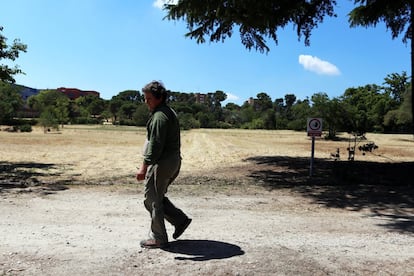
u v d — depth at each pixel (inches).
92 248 181.3
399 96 3316.9
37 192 334.0
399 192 374.3
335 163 609.0
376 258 178.5
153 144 168.9
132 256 171.0
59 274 151.4
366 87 3646.7
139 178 173.0
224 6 495.8
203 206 292.2
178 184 400.5
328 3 551.8
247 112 4965.6
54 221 233.9
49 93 4899.1
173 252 177.2
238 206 296.4
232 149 1069.1
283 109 6309.1
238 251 180.9
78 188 360.8
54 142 1331.2
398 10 592.1
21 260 164.9
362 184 424.8
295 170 560.7
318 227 235.5
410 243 204.2
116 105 5590.6
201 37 571.5
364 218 264.4
